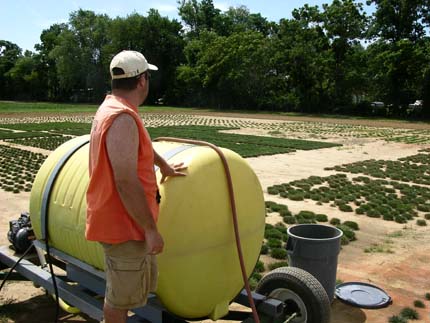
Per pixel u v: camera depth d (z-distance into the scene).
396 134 28.23
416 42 49.16
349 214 9.32
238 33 63.75
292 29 54.59
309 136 26.06
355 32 51.12
